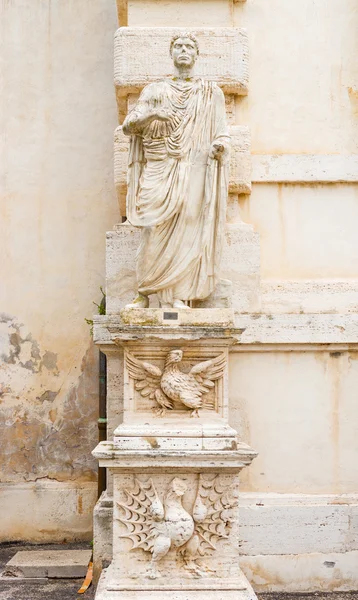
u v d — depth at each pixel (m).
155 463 5.25
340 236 6.64
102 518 6.10
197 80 5.64
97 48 8.06
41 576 6.44
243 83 6.52
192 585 5.23
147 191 5.45
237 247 6.43
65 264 7.88
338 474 6.36
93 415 7.75
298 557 6.15
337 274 6.61
